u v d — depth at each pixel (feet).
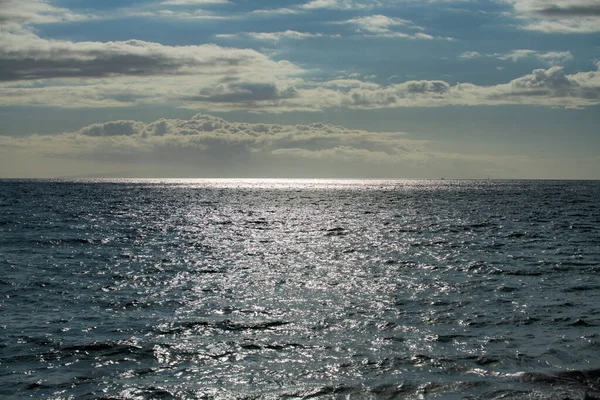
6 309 73.41
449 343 59.00
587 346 57.72
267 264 111.34
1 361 53.62
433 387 47.67
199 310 73.20
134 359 54.44
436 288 86.79
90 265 108.37
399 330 63.82
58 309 73.56
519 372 50.67
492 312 71.77
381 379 49.44
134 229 181.57
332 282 92.22
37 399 45.68
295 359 54.44
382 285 89.40
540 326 65.36
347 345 58.44
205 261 115.24
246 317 69.51
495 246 136.67
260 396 46.29
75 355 55.42
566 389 47.21
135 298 80.23
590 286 87.97
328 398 45.93
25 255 120.16
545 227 184.14
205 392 47.03
